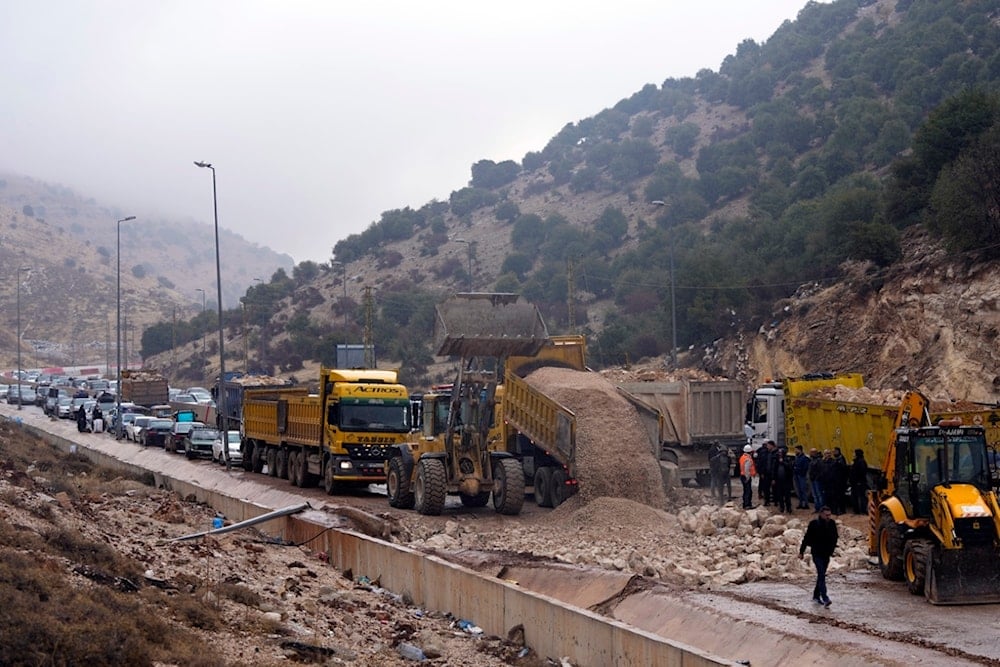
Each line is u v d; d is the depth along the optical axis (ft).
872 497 69.10
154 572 61.16
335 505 102.58
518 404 107.34
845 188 296.71
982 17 405.39
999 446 87.56
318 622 59.26
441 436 104.94
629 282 351.05
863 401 104.47
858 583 65.67
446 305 104.06
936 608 57.82
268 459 146.41
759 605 58.39
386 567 75.05
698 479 119.14
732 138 531.91
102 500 96.89
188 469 164.66
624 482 97.45
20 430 205.16
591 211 520.83
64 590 46.42
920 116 360.07
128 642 41.55
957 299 162.81
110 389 333.01
